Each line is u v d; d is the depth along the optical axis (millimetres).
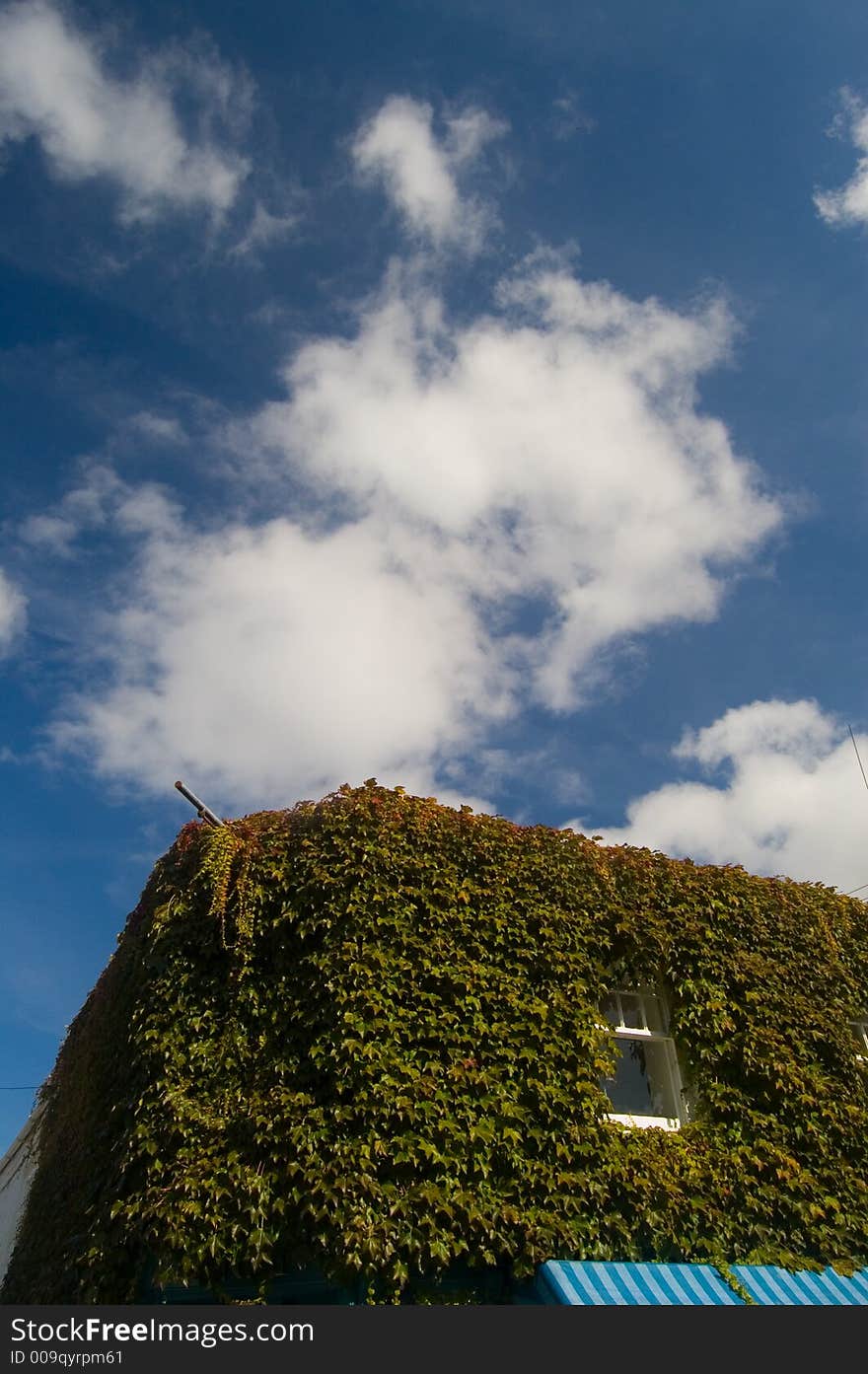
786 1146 10133
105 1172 9352
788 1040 10867
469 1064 9133
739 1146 9945
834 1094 10703
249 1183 8289
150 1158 8703
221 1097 9008
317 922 9617
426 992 9422
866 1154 10422
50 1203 11312
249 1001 9547
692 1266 8961
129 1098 9359
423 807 10758
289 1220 8250
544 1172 8867
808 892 12469
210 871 9984
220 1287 8117
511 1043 9469
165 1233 8109
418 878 10141
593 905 10836
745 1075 10445
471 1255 8344
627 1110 10453
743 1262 9219
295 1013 9234
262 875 10133
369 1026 8938
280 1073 8977
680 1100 10430
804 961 11648
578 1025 9828
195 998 9633
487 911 10242
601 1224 8867
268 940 9867
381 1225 8062
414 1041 9180
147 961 10039
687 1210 9297
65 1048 13297
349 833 10172
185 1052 9305
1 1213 16891
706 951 11109
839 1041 11094
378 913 9711
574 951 10367
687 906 11406
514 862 10734
